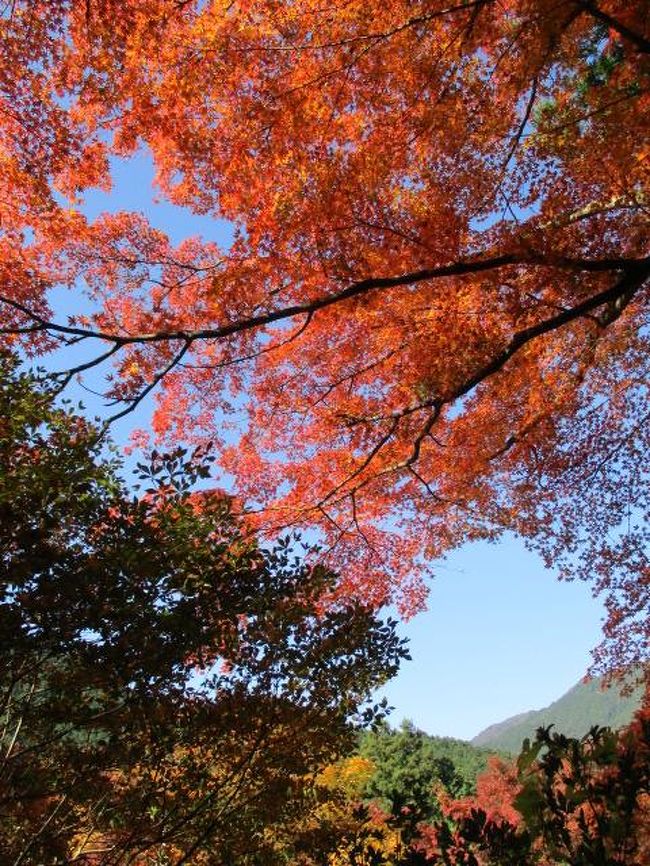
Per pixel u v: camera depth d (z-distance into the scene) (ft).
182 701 13.50
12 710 12.97
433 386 27.04
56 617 12.00
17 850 13.05
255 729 13.74
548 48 21.25
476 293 26.40
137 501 13.30
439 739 170.09
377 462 30.83
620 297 26.37
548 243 23.18
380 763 90.99
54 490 12.47
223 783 13.80
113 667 12.37
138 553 12.22
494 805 57.00
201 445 13.83
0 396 12.91
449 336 26.43
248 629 14.01
